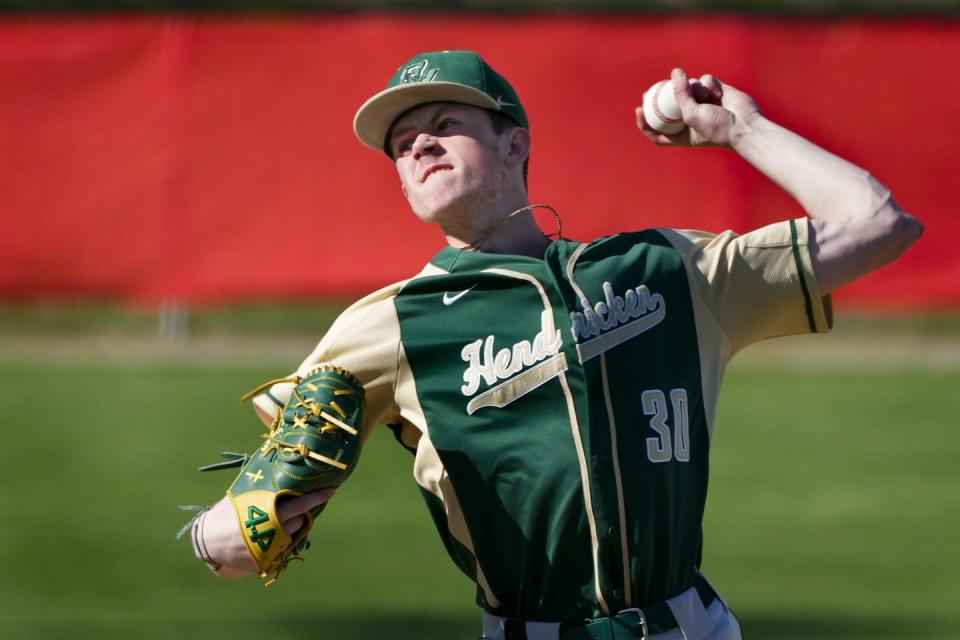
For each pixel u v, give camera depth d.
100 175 39.56
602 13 54.09
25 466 30.20
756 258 9.96
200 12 53.22
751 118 10.23
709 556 24.28
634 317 9.80
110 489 28.50
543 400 9.62
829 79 39.41
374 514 27.08
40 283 39.59
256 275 39.72
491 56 39.59
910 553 24.31
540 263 9.91
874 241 9.80
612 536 9.45
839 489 28.59
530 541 9.64
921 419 34.66
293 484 9.42
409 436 10.23
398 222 39.81
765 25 39.62
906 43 39.28
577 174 39.41
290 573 23.39
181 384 38.16
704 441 10.05
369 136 10.77
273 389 10.24
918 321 45.94
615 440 9.54
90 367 40.38
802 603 21.45
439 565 23.92
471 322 9.80
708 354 10.03
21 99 39.34
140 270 39.75
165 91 39.56
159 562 24.00
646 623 9.55
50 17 52.25
